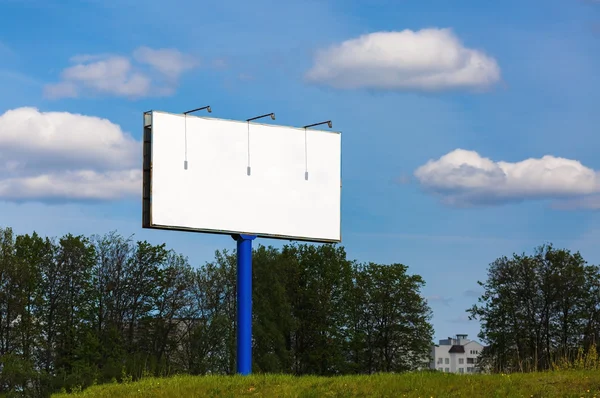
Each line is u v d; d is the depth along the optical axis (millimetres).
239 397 23188
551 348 57938
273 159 30797
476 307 61031
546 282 59281
